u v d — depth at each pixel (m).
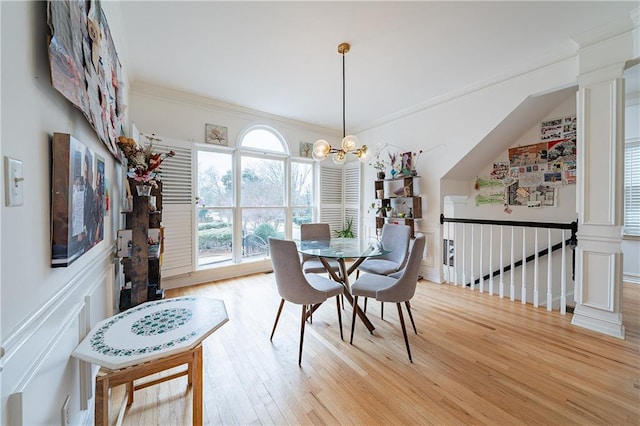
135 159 1.97
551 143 3.28
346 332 2.27
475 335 2.19
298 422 1.32
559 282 3.28
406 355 1.90
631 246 3.74
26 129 0.71
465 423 1.31
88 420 1.21
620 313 2.16
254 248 4.16
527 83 2.78
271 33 2.20
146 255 1.91
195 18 2.01
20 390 0.65
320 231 3.29
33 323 0.73
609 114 2.16
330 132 5.03
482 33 2.24
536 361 1.82
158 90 3.20
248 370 1.73
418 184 3.92
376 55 2.55
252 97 3.54
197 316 1.21
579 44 2.28
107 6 1.65
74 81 0.94
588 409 1.39
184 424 1.31
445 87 3.31
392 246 2.93
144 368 0.99
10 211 0.63
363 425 1.30
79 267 1.13
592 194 2.27
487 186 3.86
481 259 3.25
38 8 0.77
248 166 4.11
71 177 0.89
